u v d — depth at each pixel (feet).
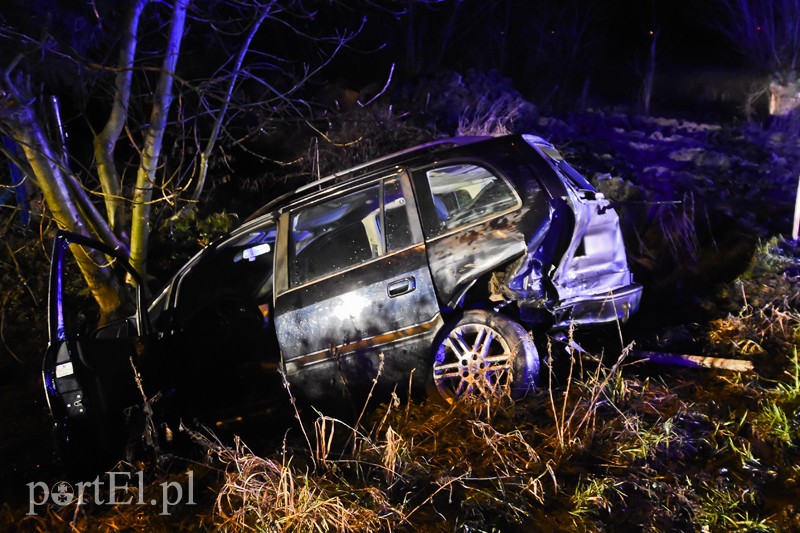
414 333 16.14
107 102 35.55
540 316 16.61
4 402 22.09
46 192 22.12
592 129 38.78
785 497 11.76
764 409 13.83
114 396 16.30
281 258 17.70
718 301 21.17
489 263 15.58
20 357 24.77
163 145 35.04
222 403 19.58
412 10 48.21
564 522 11.73
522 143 16.58
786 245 23.43
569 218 16.03
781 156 33.19
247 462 13.21
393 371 16.44
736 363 16.16
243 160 34.19
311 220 18.01
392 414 15.94
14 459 18.16
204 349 19.72
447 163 16.75
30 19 22.80
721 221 25.66
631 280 18.28
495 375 15.94
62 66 25.45
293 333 17.17
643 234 25.88
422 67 49.39
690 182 28.91
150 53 23.61
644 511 11.65
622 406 14.75
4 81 20.51
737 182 29.40
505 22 57.06
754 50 52.54
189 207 29.84
